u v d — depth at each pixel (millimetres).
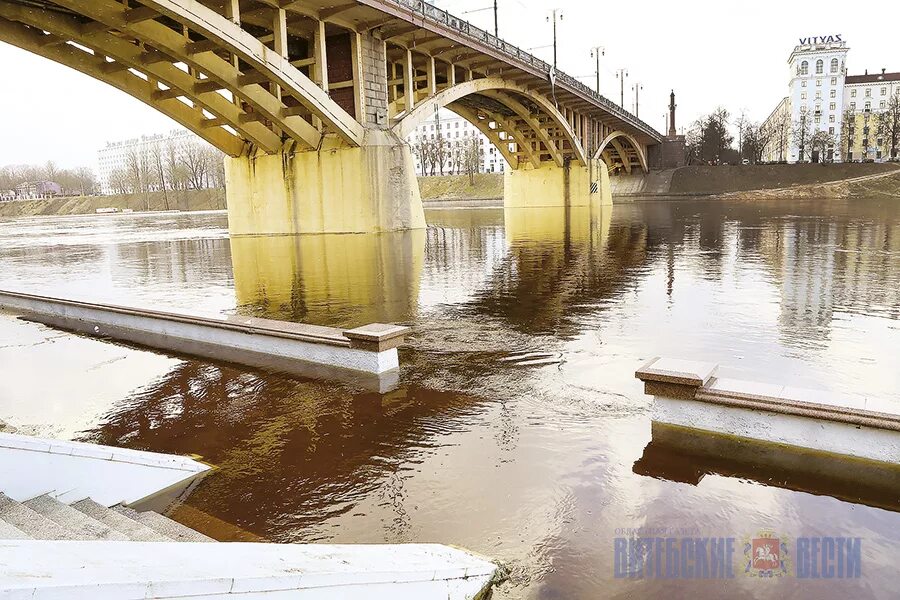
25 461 4398
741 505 4727
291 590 2779
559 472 5312
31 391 8070
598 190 70250
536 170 71000
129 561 2592
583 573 3920
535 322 11336
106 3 23594
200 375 8531
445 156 138375
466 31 39000
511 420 6516
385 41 35750
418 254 24031
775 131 123875
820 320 10852
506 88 47906
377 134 34562
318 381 8055
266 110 31188
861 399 5637
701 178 87500
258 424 6684
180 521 4758
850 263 17891
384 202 35031
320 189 35906
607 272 17672
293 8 29391
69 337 11227
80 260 25812
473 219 49938
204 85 30672
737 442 5848
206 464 5754
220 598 2525
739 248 22781
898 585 3768
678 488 4996
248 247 29672
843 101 111938
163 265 22969
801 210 47969
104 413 7199
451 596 3594
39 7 24453
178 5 22812
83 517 4215
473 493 4996
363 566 3324
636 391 7332
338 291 15719
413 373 8289
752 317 11219
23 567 2227
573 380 7797
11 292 14695
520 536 4367
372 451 5879
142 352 9930
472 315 12195
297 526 4613
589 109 64750
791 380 7535
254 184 38188
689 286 14727
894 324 10422
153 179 140875
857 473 5176
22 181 162625
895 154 95062
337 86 34531
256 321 10133
